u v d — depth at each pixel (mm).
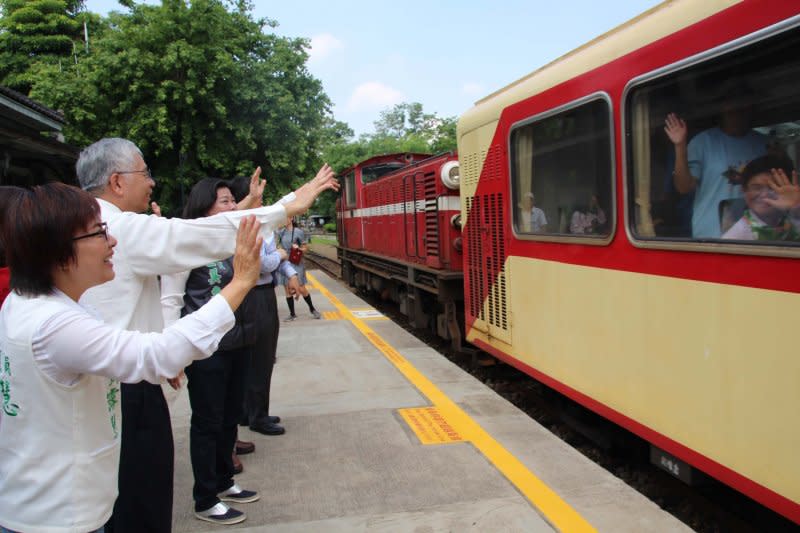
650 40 3324
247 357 3383
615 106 3619
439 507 3299
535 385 6781
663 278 3254
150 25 12805
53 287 1641
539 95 4555
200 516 3217
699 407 3018
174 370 1686
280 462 4008
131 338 1643
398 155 13445
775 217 2621
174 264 2139
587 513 3174
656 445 3361
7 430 1589
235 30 14078
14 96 7188
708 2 2934
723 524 3770
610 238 3691
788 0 2502
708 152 2973
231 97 13695
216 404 3148
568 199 4242
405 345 7555
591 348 3971
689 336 3066
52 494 1583
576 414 4879
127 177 2361
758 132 2701
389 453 4090
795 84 2506
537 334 4734
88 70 13016
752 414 2703
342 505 3371
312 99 15828
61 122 8758
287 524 3176
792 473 2500
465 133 6109
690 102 3078
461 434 4402
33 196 1598
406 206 9562
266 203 15383
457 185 7430
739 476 2775
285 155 14914
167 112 12852
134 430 2326
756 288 2654
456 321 7820
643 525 3037
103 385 1710
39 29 17016
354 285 15484
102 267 1698
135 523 2369
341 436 4438
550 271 4488
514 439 4285
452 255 7676
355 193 14086
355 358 6891
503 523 3098
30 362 1550
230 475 3418
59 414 1582
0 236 1620
